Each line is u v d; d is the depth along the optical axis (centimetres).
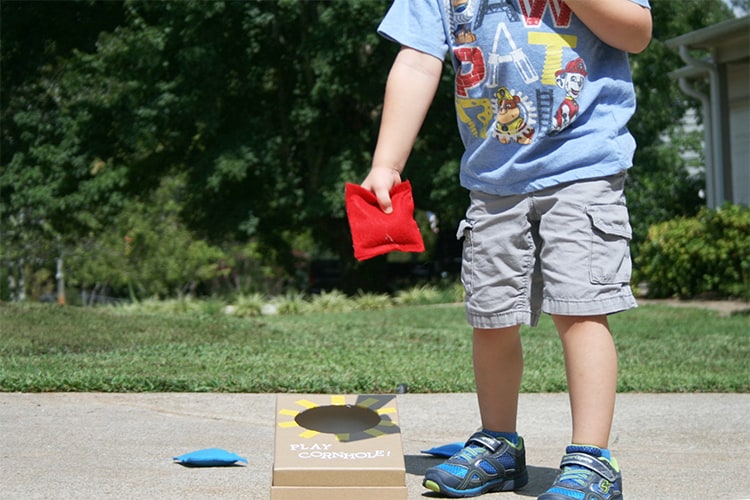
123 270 3020
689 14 2198
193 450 368
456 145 1802
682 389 523
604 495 265
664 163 2148
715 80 1559
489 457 303
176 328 816
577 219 280
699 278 1406
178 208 2908
